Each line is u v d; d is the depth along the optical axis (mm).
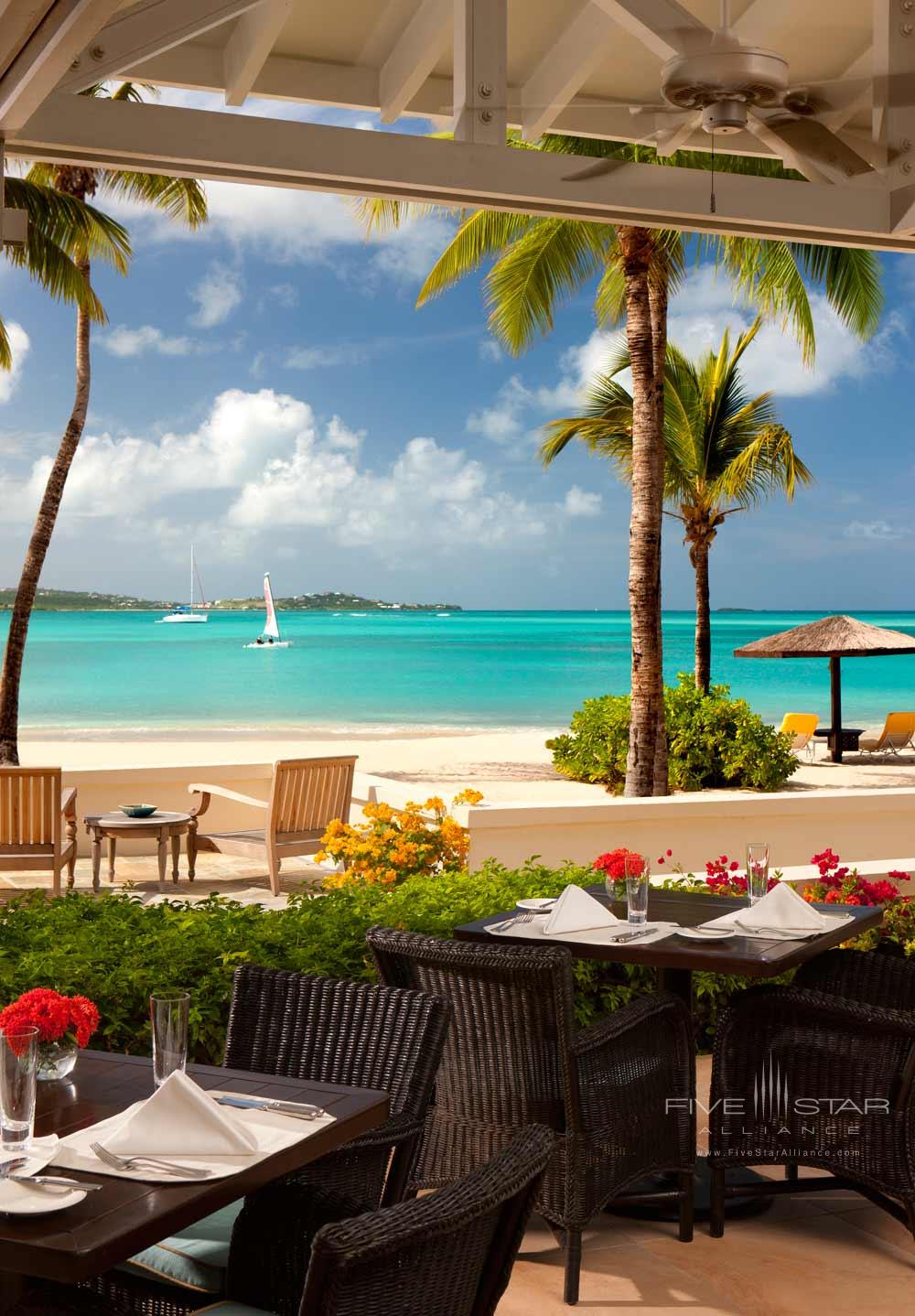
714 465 20359
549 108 4184
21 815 8812
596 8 3934
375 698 47312
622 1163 3602
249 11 3820
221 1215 2756
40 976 3801
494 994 3537
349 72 4320
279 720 42844
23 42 2756
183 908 4656
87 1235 1945
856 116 3961
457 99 3822
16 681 17000
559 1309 3406
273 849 9328
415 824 7527
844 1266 3656
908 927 5375
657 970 4141
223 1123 2270
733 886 5625
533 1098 3523
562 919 4066
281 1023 3188
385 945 3631
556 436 19328
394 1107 2990
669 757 16984
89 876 10336
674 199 3934
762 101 3879
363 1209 2484
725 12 3854
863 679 52000
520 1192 2098
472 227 13586
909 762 23141
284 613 91062
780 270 13789
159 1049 2496
